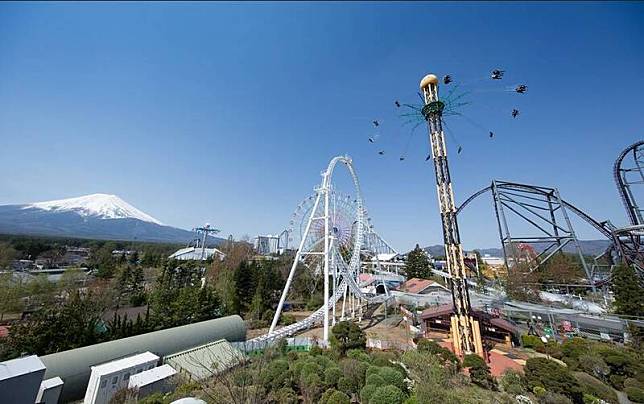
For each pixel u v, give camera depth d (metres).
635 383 24.23
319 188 46.59
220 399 18.86
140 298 59.09
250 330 48.12
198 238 159.12
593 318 38.78
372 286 71.56
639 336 33.00
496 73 29.19
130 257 104.94
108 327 37.22
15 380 18.98
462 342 32.00
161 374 25.72
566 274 64.06
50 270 87.81
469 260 87.69
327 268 41.50
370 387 21.00
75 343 32.38
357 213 55.94
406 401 20.09
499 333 39.31
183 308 44.62
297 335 42.69
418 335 40.72
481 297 55.69
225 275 66.69
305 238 44.44
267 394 21.00
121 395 22.50
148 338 31.28
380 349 34.75
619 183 51.44
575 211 54.53
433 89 37.62
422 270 91.25
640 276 45.78
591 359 27.42
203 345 32.44
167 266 72.06
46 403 22.78
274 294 66.69
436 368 24.94
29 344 30.47
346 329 33.25
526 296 53.25
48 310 36.16
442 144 36.31
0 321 47.03
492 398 22.39
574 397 22.03
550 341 34.84
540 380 23.27
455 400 20.56
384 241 103.81
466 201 66.69
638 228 45.91
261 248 163.62
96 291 52.75
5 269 59.22
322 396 20.83
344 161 50.91
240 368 22.19
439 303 54.75
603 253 60.69
